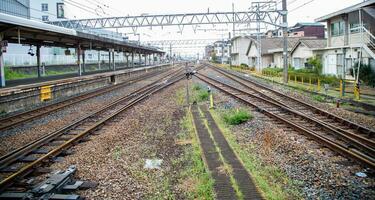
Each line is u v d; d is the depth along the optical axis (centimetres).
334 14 2759
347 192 675
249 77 3778
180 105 1903
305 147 979
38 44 3080
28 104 1891
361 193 671
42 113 1641
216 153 920
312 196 661
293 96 2120
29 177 808
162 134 1214
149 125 1382
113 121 1470
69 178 764
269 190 676
